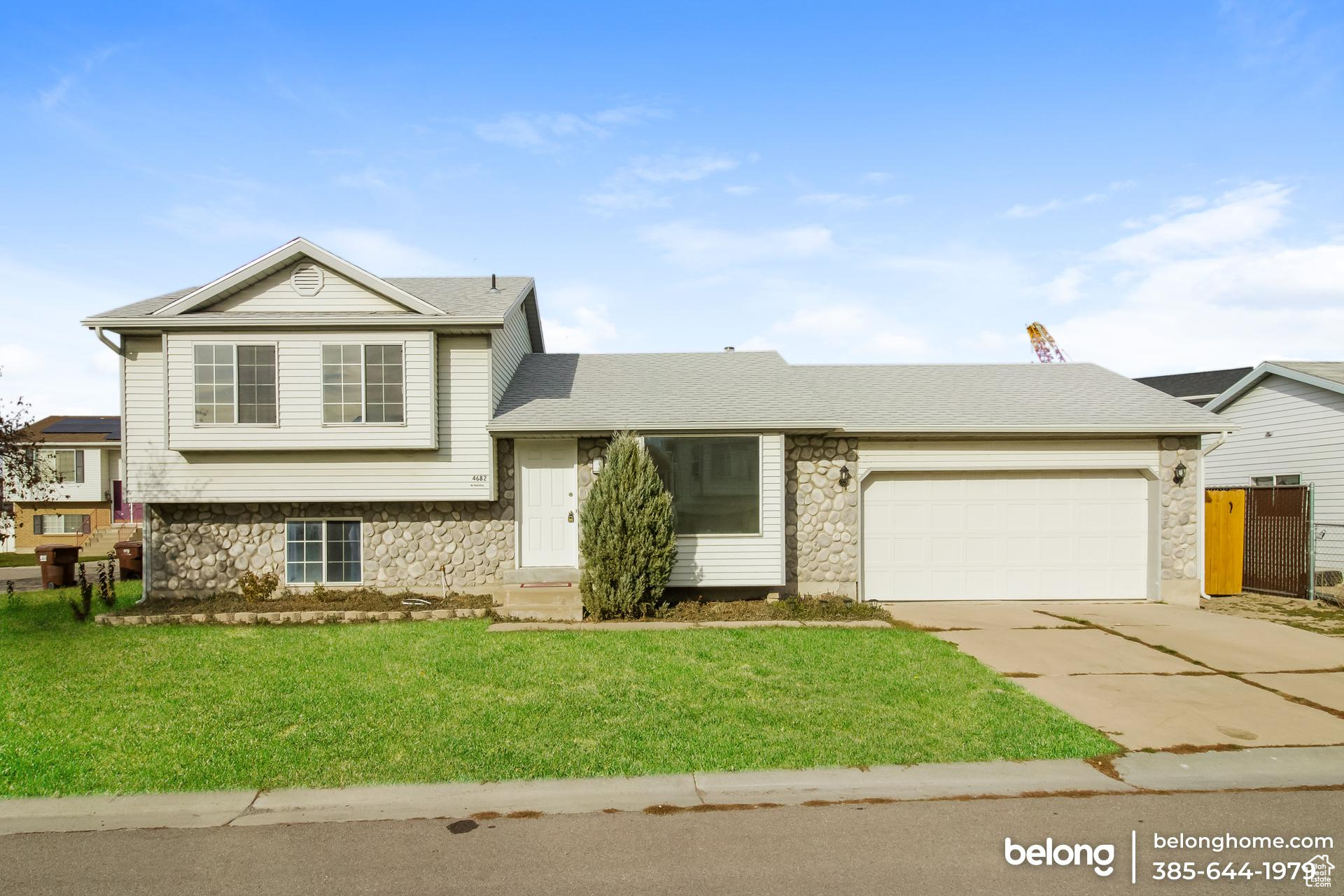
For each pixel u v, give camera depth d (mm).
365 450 12367
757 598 12875
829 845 4656
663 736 6363
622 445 11758
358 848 4641
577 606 11352
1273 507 13914
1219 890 4160
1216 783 5598
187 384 12094
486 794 5367
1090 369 16359
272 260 12227
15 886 4215
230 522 12836
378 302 12453
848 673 8258
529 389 14227
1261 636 10344
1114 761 5914
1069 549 13359
